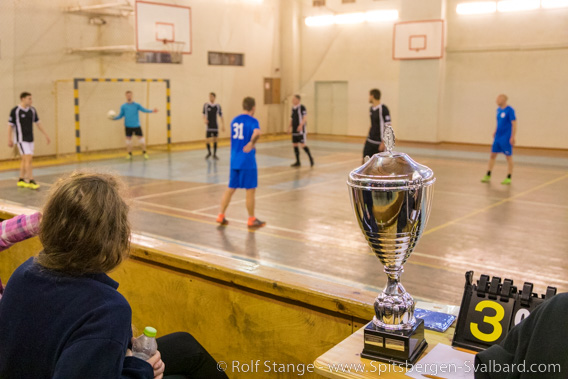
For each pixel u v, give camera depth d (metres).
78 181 1.31
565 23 15.55
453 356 1.50
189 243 6.35
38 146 14.30
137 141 16.73
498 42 16.70
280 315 2.23
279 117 20.56
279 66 20.39
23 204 8.51
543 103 16.23
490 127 17.22
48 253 1.30
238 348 2.40
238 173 7.06
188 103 17.92
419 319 1.55
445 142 18.11
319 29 19.72
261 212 8.06
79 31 14.70
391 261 1.51
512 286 1.54
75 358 1.16
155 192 9.67
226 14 18.47
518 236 6.68
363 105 19.69
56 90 14.47
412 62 17.80
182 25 16.09
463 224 7.29
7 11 13.34
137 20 15.06
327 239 6.56
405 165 1.46
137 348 1.46
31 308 1.28
